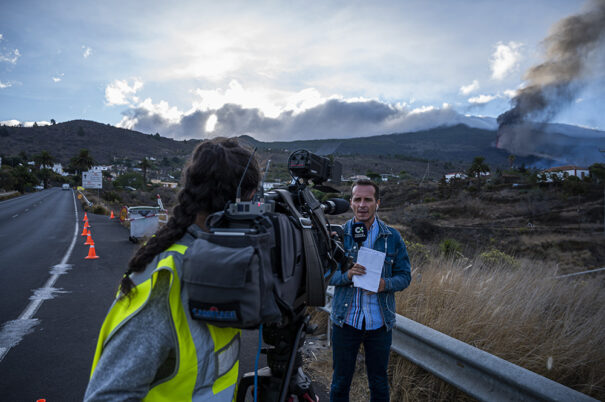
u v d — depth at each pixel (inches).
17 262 389.4
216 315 31.4
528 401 73.8
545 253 1300.4
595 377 108.0
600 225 1727.4
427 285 158.7
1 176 2859.3
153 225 543.5
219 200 38.8
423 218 1699.1
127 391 32.2
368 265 90.7
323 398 118.8
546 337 126.0
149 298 33.7
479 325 128.3
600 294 179.8
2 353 162.7
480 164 2822.3
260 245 33.5
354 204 98.7
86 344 173.5
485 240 1517.0
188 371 34.6
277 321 37.4
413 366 116.4
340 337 95.6
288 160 49.4
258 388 48.1
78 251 462.9
